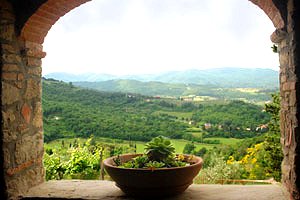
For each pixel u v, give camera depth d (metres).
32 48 2.87
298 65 2.09
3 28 2.46
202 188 2.79
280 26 2.38
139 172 2.37
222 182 4.11
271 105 4.00
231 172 4.41
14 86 2.59
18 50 2.65
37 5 2.60
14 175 2.58
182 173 2.42
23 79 2.72
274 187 2.72
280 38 2.39
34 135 2.90
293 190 2.20
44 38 3.01
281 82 2.49
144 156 2.64
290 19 2.14
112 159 2.74
